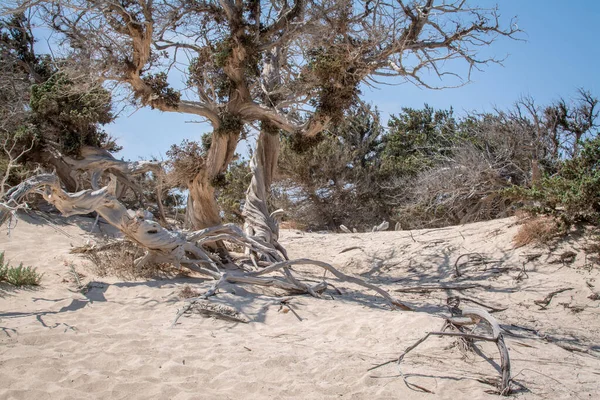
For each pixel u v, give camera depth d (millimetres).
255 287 10867
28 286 9930
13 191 9461
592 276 11969
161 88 12844
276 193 31984
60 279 10617
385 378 6500
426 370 6785
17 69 20625
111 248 12656
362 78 13539
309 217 31516
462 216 24609
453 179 23453
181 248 11383
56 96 16078
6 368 6223
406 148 35438
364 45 12844
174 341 7512
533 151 24188
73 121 16312
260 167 16047
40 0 11789
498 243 14953
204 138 16672
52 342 7191
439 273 14180
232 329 8391
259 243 14109
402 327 8555
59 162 16969
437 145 30078
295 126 14219
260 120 14484
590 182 13273
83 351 6930
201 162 14117
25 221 14836
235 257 14984
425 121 36250
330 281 13414
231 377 6391
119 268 11492
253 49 13320
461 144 25500
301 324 8930
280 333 8312
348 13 13078
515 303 11367
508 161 24250
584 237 13375
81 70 12547
